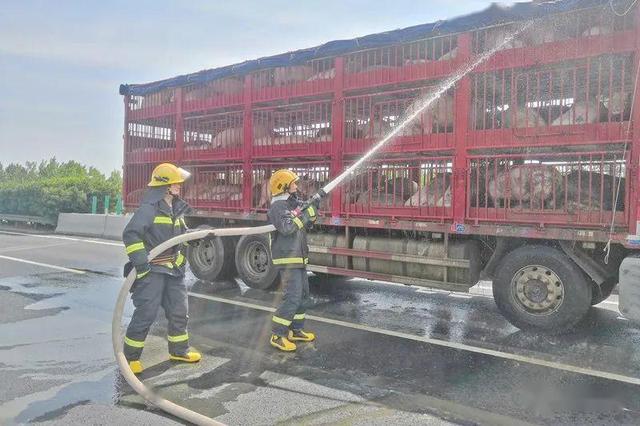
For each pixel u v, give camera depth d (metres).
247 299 7.34
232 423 3.43
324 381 4.20
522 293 5.61
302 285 5.19
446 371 4.44
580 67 5.19
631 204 4.85
